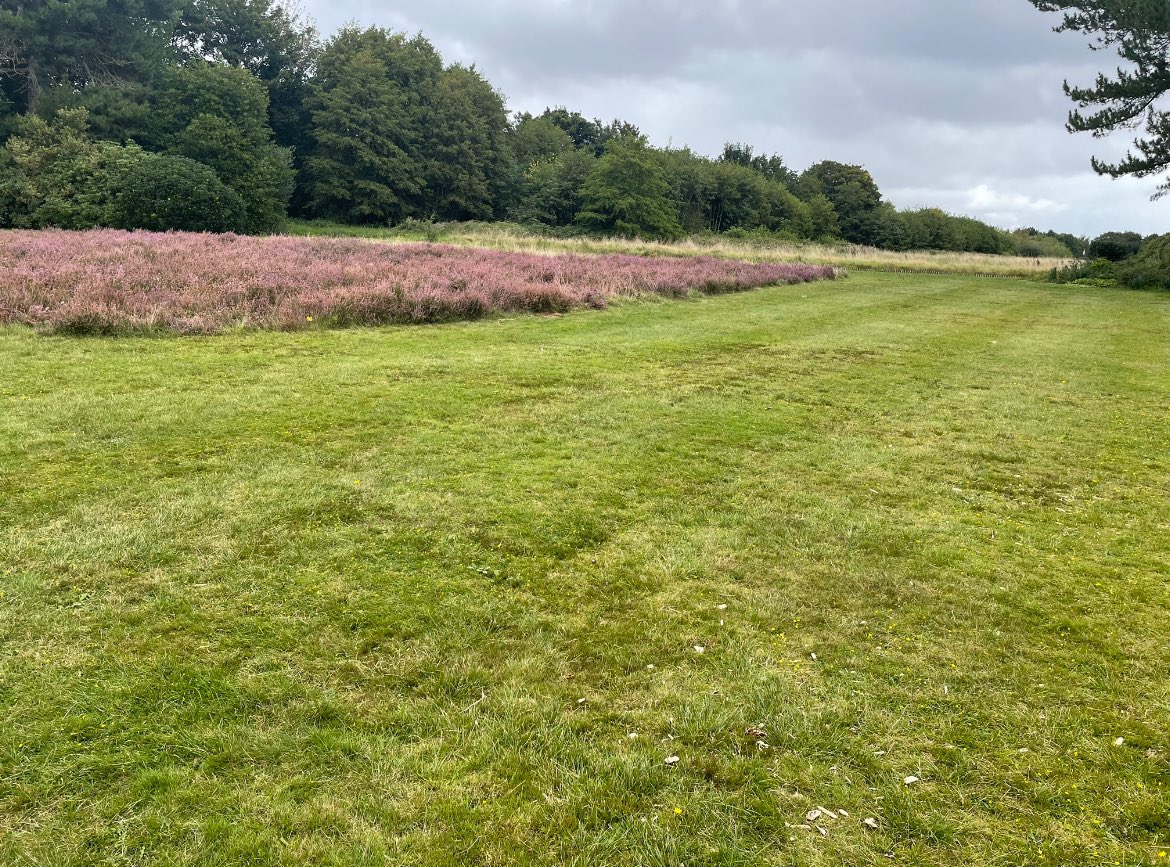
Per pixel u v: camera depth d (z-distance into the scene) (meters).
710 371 9.06
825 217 69.56
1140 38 26.53
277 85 50.62
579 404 7.13
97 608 3.14
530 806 2.21
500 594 3.47
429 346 9.55
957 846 2.15
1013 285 27.11
